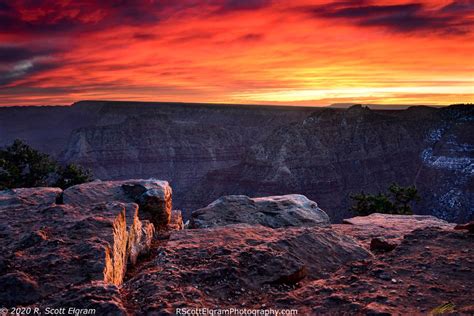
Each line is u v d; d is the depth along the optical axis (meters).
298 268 8.37
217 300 7.40
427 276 7.70
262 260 8.59
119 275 9.43
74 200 13.97
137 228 12.06
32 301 6.93
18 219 10.62
